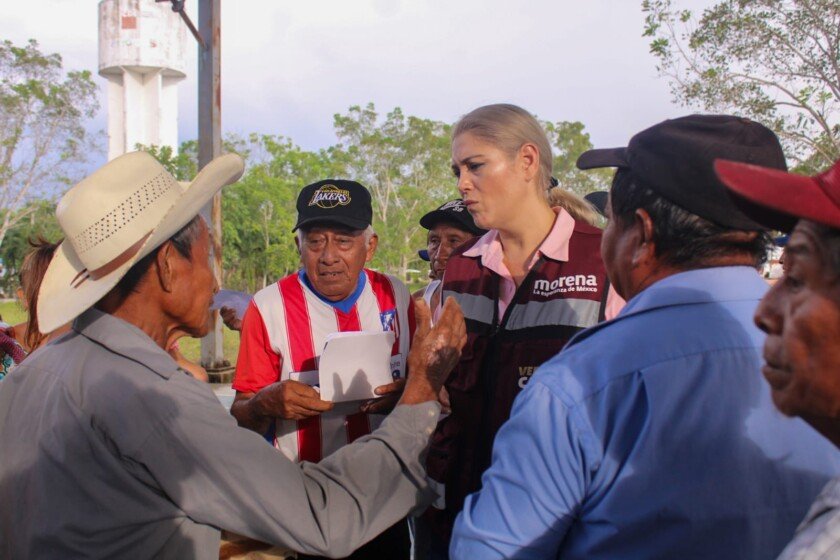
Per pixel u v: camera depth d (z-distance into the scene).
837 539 0.71
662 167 1.12
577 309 1.82
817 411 0.75
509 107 1.92
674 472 1.05
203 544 1.42
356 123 43.41
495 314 1.95
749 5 7.07
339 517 1.49
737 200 0.82
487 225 1.92
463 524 1.19
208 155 7.93
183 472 1.35
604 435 1.08
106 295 1.46
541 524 1.12
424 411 1.71
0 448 1.42
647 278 1.21
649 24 7.42
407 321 2.59
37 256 2.50
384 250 40.12
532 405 1.13
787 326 0.76
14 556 1.38
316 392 2.10
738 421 1.05
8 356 3.15
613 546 1.09
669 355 1.08
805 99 7.02
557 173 37.25
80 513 1.32
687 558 1.05
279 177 37.84
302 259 2.45
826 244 0.72
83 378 1.36
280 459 1.46
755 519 1.05
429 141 43.06
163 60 40.38
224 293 3.22
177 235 1.47
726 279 1.14
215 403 1.43
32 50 35.03
